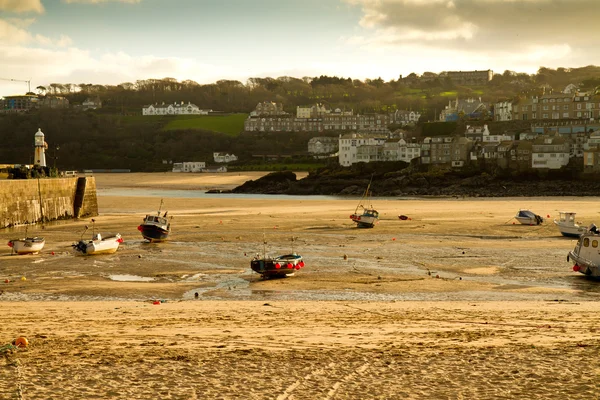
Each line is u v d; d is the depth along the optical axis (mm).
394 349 18500
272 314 26281
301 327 22562
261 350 18344
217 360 17219
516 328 22125
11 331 21781
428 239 60562
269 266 39969
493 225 71438
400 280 39344
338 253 51625
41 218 84938
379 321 24031
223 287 37438
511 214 84562
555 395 14367
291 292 35688
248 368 16469
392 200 123250
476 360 17188
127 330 21906
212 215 87438
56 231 70438
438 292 35438
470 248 54031
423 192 160625
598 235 39750
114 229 72000
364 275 41281
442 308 28234
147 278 40812
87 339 20062
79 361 17031
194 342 19578
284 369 16406
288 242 58812
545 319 24250
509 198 133250
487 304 29875
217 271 43375
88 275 41812
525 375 15797
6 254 51969
